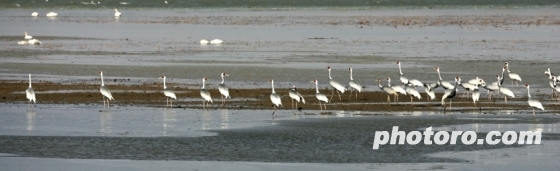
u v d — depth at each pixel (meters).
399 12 105.50
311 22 85.31
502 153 22.84
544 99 33.28
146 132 25.98
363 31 71.44
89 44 59.09
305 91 35.47
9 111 30.16
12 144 24.20
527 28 73.81
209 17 95.94
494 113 29.61
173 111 30.14
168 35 68.25
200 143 24.33
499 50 52.62
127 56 50.22
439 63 45.56
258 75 40.91
